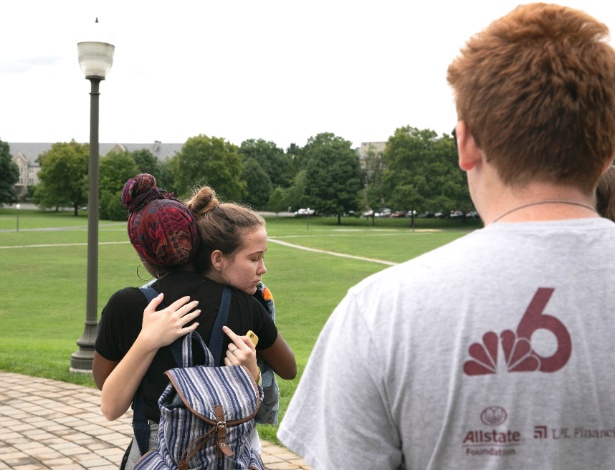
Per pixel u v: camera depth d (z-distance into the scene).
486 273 1.21
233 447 1.97
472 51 1.29
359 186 107.94
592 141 1.22
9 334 16.64
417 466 1.22
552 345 1.15
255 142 130.50
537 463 1.14
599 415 1.15
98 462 4.88
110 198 109.06
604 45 1.24
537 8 1.28
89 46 8.11
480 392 1.15
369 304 1.26
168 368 2.09
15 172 125.69
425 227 99.69
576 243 1.22
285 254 44.50
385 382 1.20
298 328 19.09
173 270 2.27
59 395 6.97
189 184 107.94
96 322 8.33
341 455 1.24
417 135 99.56
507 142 1.23
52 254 42.31
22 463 4.85
